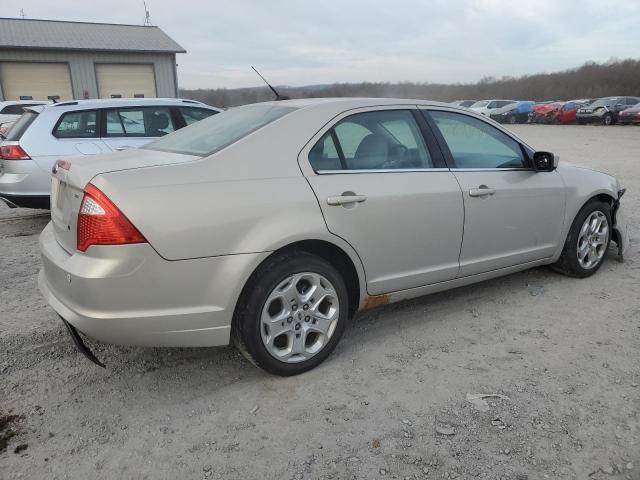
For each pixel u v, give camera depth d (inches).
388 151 132.6
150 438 98.8
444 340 136.8
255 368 124.1
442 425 101.4
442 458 92.6
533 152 160.4
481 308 156.6
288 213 111.6
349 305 131.9
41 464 91.6
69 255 106.6
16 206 256.5
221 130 127.1
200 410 107.7
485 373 120.0
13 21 947.3
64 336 140.3
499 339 136.7
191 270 102.7
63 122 259.0
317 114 124.2
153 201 99.5
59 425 102.5
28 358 128.2
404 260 132.5
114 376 120.6
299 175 116.1
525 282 177.0
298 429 101.1
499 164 154.3
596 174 180.7
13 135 258.4
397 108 138.0
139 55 933.8
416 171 134.6
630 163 482.3
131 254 97.5
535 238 161.6
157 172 103.3
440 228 136.7
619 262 196.1
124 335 101.4
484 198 144.9
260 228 108.3
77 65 896.9
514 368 122.0
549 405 107.2
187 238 101.3
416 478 88.0
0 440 97.8
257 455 94.1
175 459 93.2
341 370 122.3
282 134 118.0
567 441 96.4
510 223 152.9
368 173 126.3
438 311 155.0
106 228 97.0
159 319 102.2
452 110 148.3
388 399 110.4
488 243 149.4
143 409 108.1
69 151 256.4
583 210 173.0
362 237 123.0
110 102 273.6
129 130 277.9
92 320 99.4
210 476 89.0
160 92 969.5
